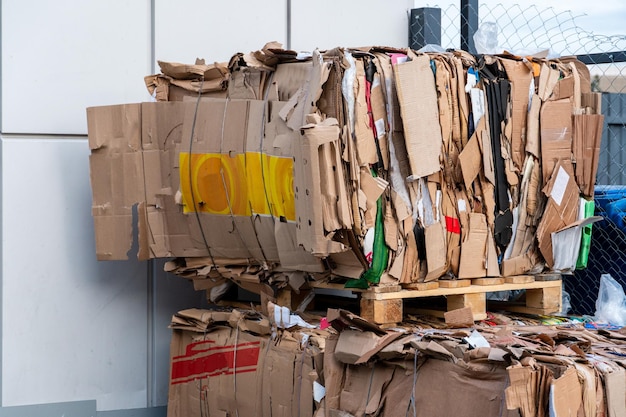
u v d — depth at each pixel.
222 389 4.81
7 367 5.34
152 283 5.78
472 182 4.68
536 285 4.99
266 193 4.55
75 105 5.51
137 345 5.73
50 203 5.46
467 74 4.66
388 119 4.42
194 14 5.87
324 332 4.40
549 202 4.89
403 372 3.76
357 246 4.25
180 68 5.00
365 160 4.29
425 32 6.60
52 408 5.46
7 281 5.34
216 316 4.92
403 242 4.49
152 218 5.08
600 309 5.17
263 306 4.73
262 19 6.11
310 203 4.09
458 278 4.72
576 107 5.03
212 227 4.92
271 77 4.63
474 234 4.71
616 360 3.54
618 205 5.53
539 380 3.20
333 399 3.94
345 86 4.25
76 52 5.51
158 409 5.77
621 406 3.42
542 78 4.92
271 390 4.44
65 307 5.51
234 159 4.71
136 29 5.69
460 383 3.50
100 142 5.11
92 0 5.55
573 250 5.03
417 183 4.52
